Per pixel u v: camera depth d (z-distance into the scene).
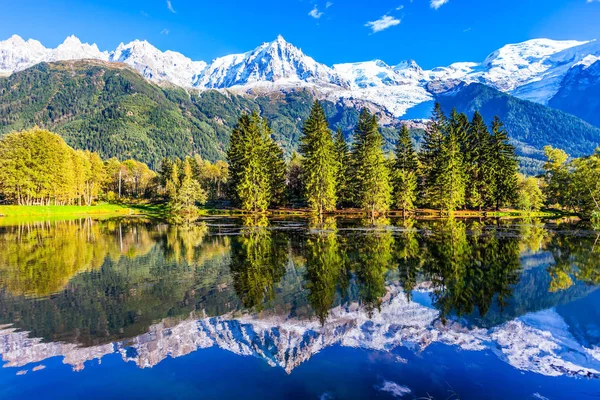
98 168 102.44
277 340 10.82
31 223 54.16
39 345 10.83
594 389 7.88
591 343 10.43
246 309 13.84
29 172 72.69
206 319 12.82
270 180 71.62
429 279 18.31
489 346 10.20
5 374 9.02
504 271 20.12
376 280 18.12
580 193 56.38
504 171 67.31
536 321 12.31
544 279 18.28
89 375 8.88
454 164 62.72
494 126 69.62
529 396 7.61
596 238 33.69
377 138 73.50
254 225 47.19
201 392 7.89
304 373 8.70
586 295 15.40
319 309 13.69
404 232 38.72
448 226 45.38
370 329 11.61
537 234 36.91
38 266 22.34
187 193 70.06
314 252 26.27
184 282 18.12
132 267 21.88
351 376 8.46
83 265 22.56
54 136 79.62
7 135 73.56
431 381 8.24
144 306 14.38
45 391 8.16
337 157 76.75
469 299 14.85
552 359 9.39
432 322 12.20
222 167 119.44
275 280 18.33
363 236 35.19
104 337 11.35
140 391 8.01
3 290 16.97
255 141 68.62
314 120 67.75
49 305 14.70
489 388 7.92
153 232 40.12
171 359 9.68
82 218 64.88
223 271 20.58
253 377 8.53
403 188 61.91
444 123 73.25
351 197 74.12
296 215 64.38
